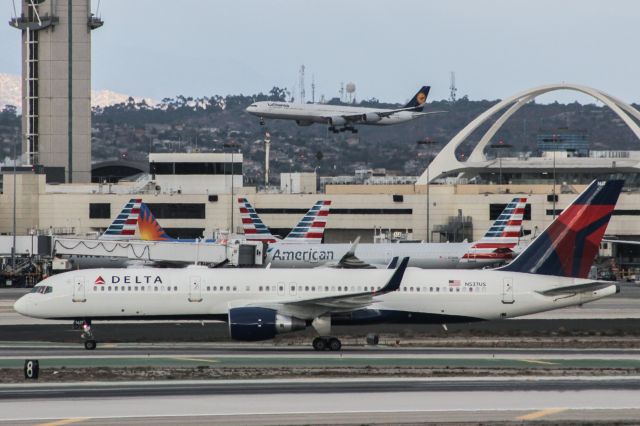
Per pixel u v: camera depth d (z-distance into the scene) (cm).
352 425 19100
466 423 19362
